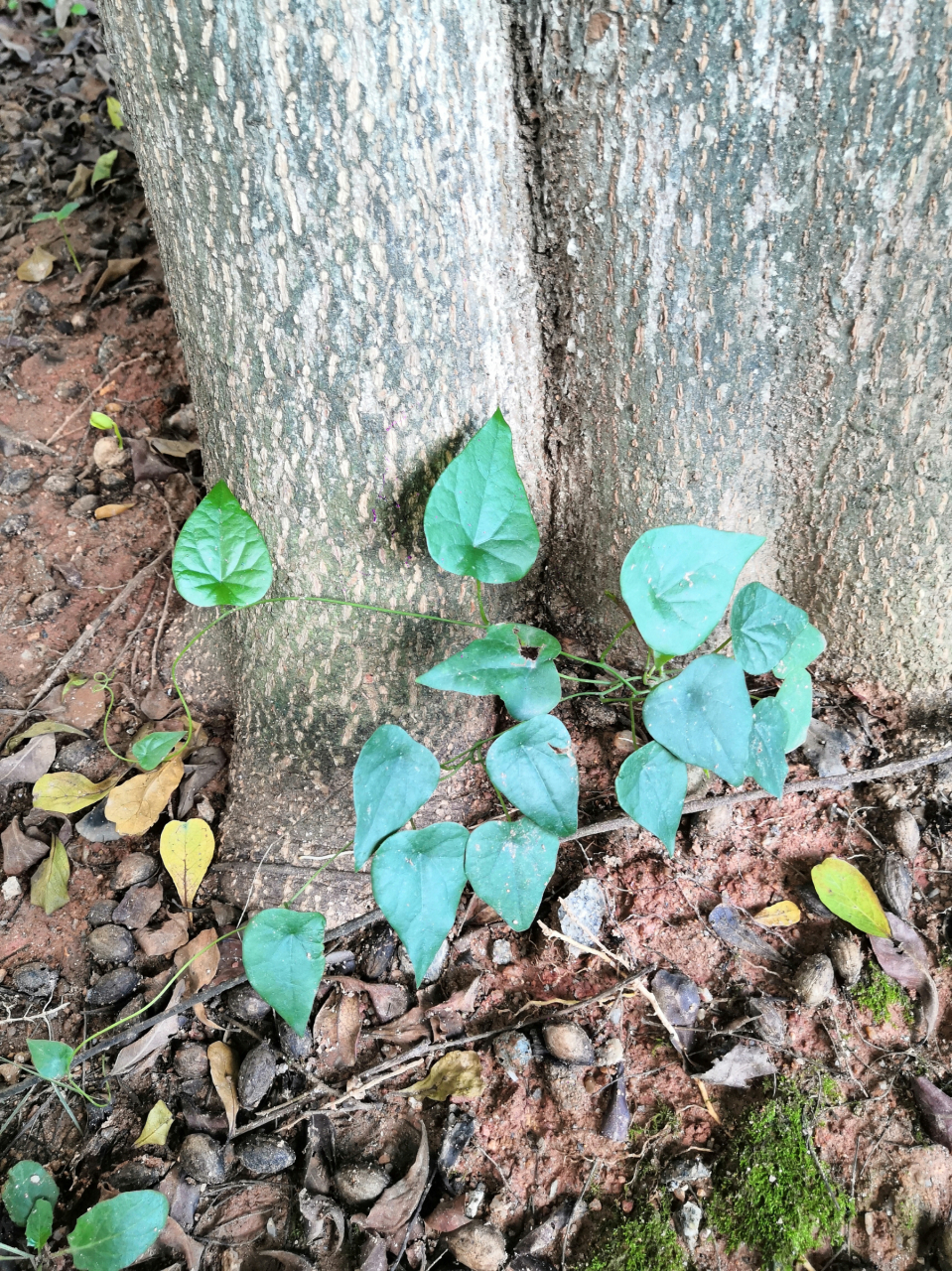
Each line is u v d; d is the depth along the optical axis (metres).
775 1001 0.43
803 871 0.47
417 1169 0.40
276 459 0.43
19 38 0.95
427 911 0.36
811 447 0.44
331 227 0.38
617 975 0.44
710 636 0.51
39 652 0.56
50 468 0.64
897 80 0.33
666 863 0.47
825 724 0.51
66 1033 0.45
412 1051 0.43
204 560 0.38
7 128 0.89
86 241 0.79
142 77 0.38
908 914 0.45
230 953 0.46
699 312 0.41
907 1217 0.38
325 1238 0.39
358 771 0.36
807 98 0.35
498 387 0.45
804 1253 0.37
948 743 0.49
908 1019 0.42
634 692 0.45
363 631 0.46
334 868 0.47
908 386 0.40
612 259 0.41
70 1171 0.41
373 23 0.34
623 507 0.48
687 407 0.43
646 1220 0.38
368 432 0.42
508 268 0.43
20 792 0.52
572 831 0.37
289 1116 0.42
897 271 0.38
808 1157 0.39
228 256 0.40
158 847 0.50
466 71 0.37
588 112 0.38
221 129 0.37
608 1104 0.41
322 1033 0.44
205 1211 0.40
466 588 0.47
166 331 0.72
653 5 0.34
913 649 0.48
